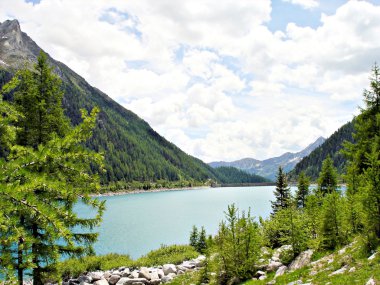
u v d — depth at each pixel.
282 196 43.03
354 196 18.62
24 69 15.76
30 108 15.24
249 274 18.23
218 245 19.20
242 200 144.62
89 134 6.71
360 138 25.72
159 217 85.75
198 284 19.38
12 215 4.59
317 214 21.88
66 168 6.17
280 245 25.03
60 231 4.39
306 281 13.26
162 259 29.20
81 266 24.52
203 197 170.25
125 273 23.97
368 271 11.36
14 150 5.98
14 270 5.12
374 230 14.15
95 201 6.88
